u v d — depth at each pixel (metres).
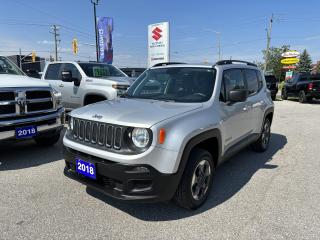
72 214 3.46
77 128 3.62
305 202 3.85
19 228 3.15
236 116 4.44
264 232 3.14
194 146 3.44
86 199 3.83
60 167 5.02
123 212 3.53
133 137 3.08
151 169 3.03
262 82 6.00
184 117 3.37
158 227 3.22
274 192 4.17
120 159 3.06
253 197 3.99
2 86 4.86
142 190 3.09
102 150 3.25
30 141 6.72
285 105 16.77
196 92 4.09
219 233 3.12
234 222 3.34
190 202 3.47
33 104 5.25
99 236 3.04
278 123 10.13
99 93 7.65
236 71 4.82
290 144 7.02
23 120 5.04
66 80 7.88
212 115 3.75
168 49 15.08
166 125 3.12
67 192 4.03
